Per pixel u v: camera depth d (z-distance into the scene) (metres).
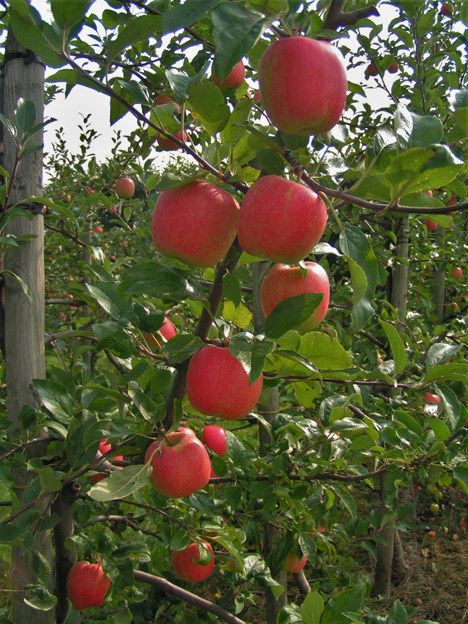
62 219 1.36
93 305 0.91
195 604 0.95
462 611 1.57
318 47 0.51
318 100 0.51
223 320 0.80
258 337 0.65
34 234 0.78
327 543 1.09
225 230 0.60
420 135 0.51
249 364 0.53
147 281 0.61
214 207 0.59
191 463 0.69
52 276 2.61
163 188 0.59
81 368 1.11
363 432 0.95
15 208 0.76
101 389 0.68
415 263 2.05
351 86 0.78
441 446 0.86
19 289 0.79
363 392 1.08
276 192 0.55
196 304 0.80
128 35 0.53
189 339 0.64
